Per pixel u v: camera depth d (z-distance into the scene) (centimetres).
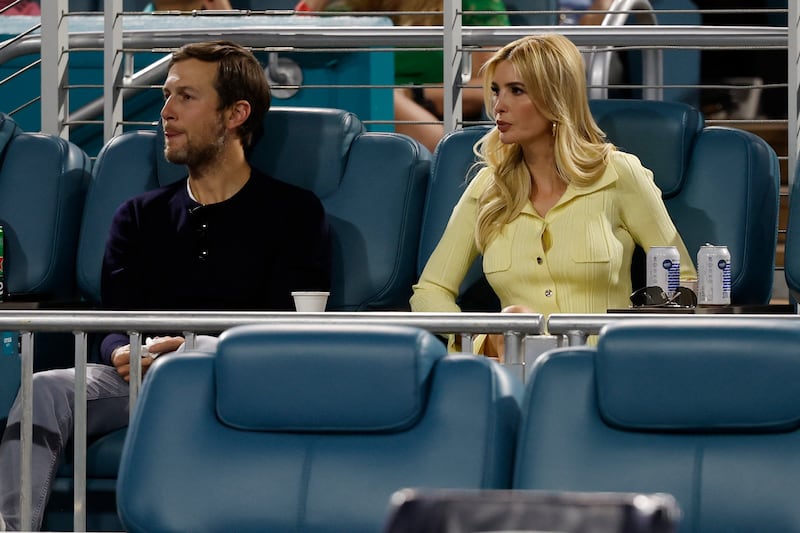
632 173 1174
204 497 626
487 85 1195
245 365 633
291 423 630
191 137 1212
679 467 593
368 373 622
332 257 1245
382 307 1243
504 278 1172
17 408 1020
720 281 1059
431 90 1875
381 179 1260
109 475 1051
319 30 1418
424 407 624
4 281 1251
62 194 1288
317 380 627
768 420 593
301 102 1481
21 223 1275
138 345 864
